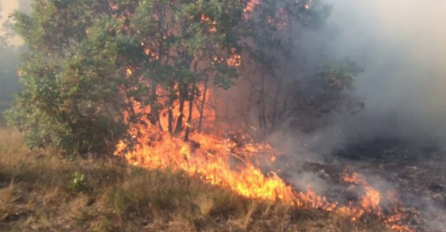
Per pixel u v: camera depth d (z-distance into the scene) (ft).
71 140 18.97
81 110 19.34
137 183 16.15
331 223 14.85
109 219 14.16
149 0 19.21
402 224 15.92
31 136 19.83
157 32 19.63
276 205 15.42
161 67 19.12
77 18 21.76
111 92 18.52
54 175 16.78
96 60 18.35
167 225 14.03
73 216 14.25
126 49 18.37
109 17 21.03
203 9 18.92
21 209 14.52
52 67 21.29
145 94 18.95
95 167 18.08
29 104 18.80
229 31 19.67
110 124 19.04
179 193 15.65
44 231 13.47
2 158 18.39
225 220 14.40
